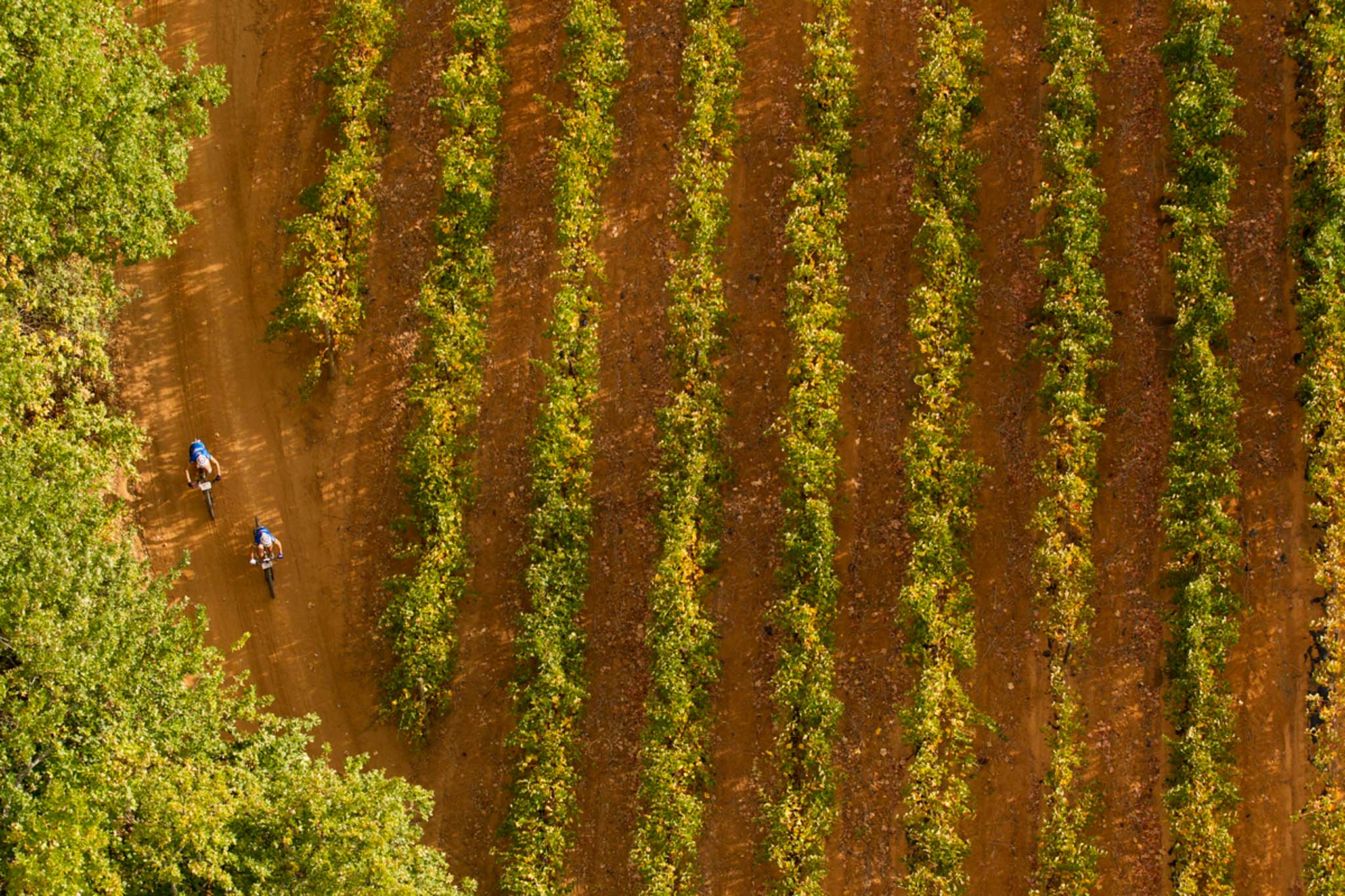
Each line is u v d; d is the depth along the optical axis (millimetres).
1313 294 57938
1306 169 60062
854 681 59125
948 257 59750
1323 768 55406
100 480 54594
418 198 65500
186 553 55156
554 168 65250
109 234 57750
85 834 46156
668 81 65812
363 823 49125
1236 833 56562
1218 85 59625
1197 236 58906
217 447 63688
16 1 53438
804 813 55875
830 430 59000
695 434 58906
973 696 58531
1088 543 57688
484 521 62000
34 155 53719
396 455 63125
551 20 67188
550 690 57125
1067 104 61000
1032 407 60781
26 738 47594
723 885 57750
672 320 60719
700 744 57375
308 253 64062
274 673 61156
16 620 48781
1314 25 60188
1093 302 58562
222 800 48969
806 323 59438
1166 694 57031
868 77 64938
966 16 61906
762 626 60000
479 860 58625
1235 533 57938
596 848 58406
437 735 60062
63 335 59094
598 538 61250
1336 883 53406
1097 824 57312
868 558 60156
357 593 61812
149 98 57750
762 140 64812
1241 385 60281
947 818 55344
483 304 63156
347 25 64250
